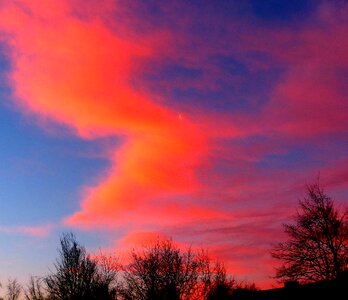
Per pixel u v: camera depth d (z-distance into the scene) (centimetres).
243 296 3869
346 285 3378
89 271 4134
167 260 3900
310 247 3819
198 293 3869
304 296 3516
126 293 3947
